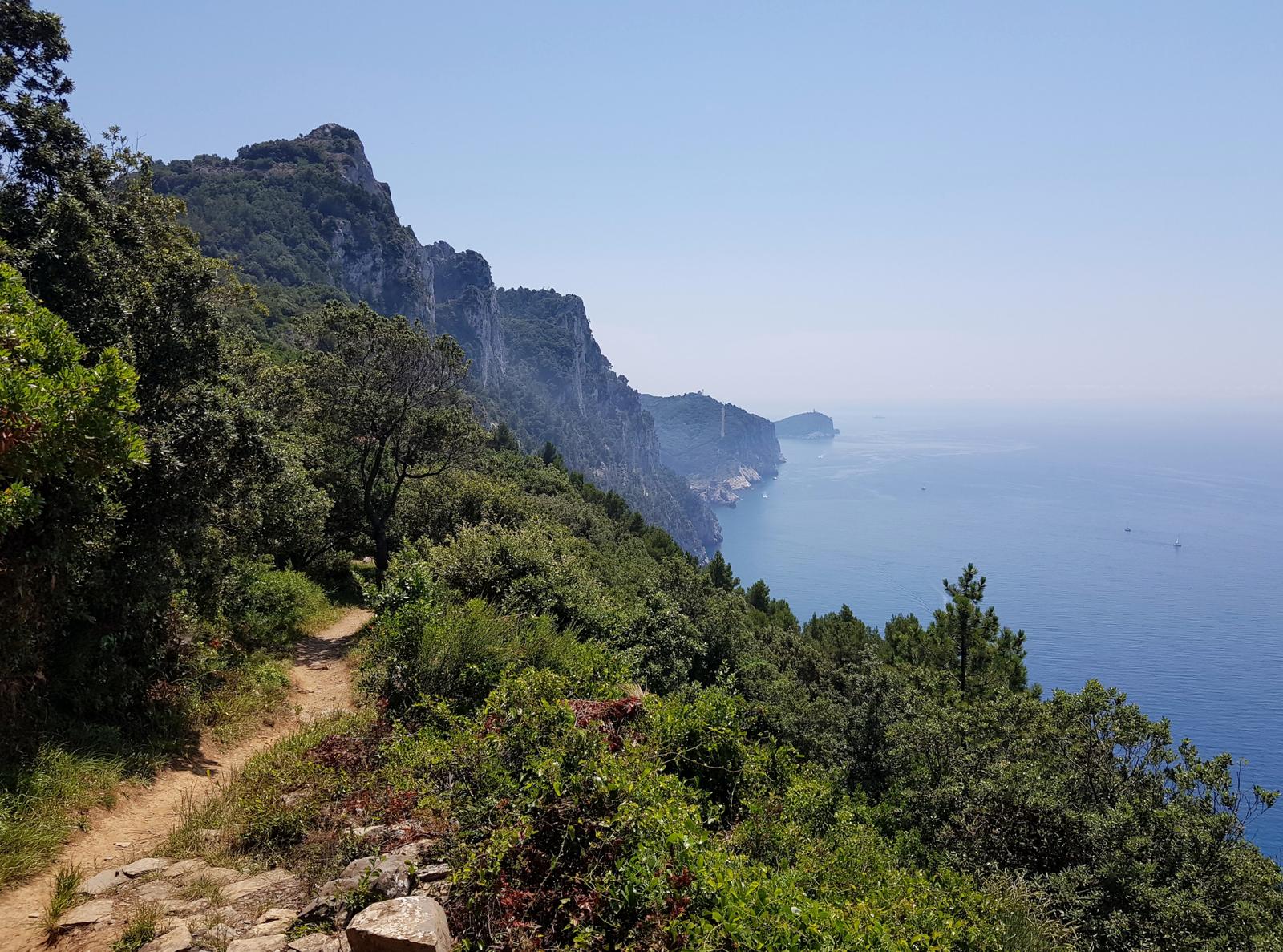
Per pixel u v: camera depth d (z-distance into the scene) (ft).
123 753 24.39
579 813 14.26
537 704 18.81
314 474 78.28
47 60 36.06
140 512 29.78
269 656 41.47
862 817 29.81
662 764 17.07
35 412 17.37
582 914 12.22
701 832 14.93
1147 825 27.91
